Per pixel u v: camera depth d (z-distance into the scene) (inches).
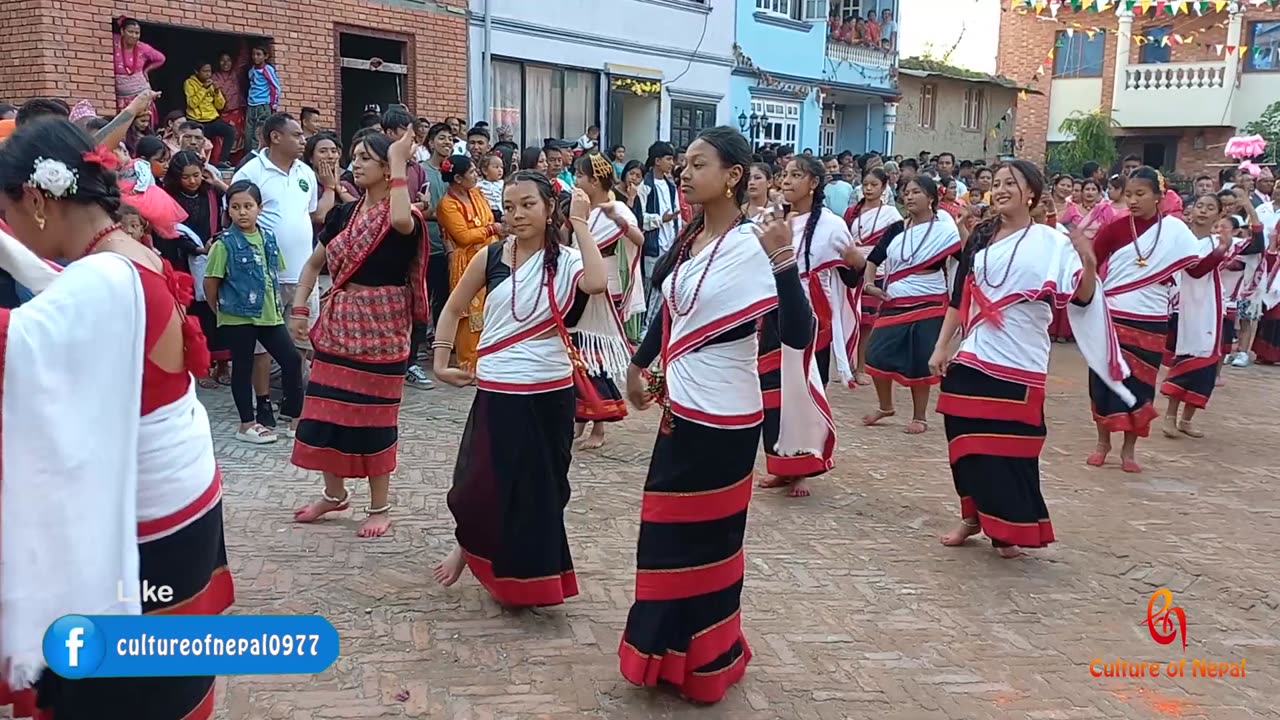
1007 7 929.5
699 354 130.2
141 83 358.3
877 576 185.8
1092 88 908.0
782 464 224.1
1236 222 401.1
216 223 288.4
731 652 137.3
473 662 145.5
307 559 179.2
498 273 156.9
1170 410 303.4
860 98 800.3
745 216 133.6
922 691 143.9
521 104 520.1
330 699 133.9
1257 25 848.3
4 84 350.6
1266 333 434.0
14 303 134.7
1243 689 149.1
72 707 86.4
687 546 131.5
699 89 635.5
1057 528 215.6
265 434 250.8
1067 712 140.1
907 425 301.6
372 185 182.7
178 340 86.7
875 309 360.5
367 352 183.2
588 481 233.5
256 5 393.4
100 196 84.4
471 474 154.1
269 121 274.7
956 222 308.3
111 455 80.6
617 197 377.7
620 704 135.9
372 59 442.3
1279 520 226.2
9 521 77.1
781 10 707.4
